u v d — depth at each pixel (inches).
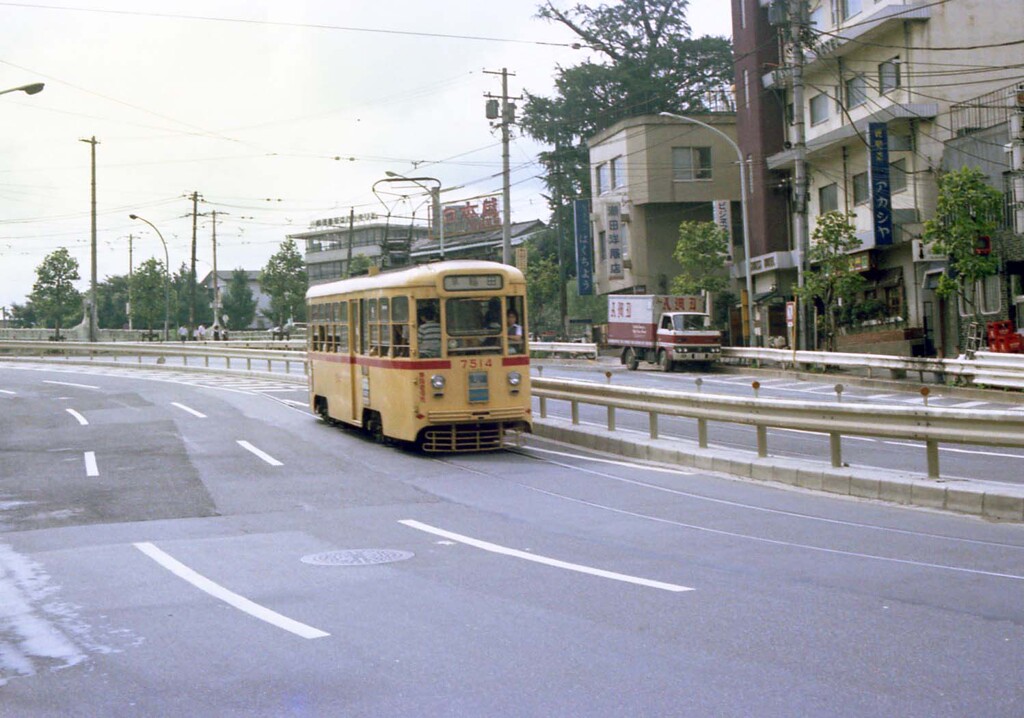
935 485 458.6
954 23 1359.5
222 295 3730.3
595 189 2233.0
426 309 657.0
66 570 366.0
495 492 527.2
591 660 238.8
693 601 292.8
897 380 1207.6
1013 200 1182.9
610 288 2150.6
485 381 662.5
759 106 1800.0
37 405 1099.9
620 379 1347.2
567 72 2365.9
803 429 542.9
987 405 931.3
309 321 912.9
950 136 1359.5
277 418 919.7
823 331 1485.0
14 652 263.9
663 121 2048.5
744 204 1604.3
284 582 336.8
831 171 1606.8
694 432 807.1
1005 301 1225.4
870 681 217.2
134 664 249.9
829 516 438.3
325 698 218.4
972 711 197.9
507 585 321.1
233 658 251.4
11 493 555.8
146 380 1430.9
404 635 266.7
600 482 554.9
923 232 1202.6
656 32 2417.6
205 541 415.5
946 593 294.4
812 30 1352.1
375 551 383.9
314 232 3727.9
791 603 287.1
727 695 210.8
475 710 207.3
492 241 2502.5
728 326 1990.7
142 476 605.0
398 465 635.5
